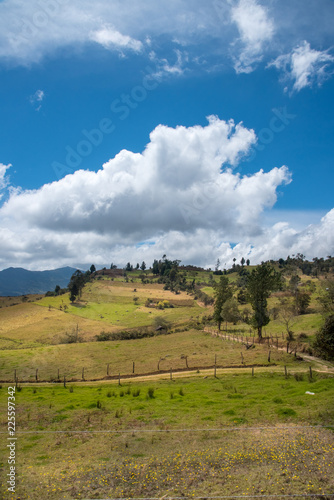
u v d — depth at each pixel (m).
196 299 144.62
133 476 13.65
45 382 42.94
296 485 11.84
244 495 11.40
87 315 113.62
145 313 116.88
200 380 37.31
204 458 14.80
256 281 63.53
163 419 22.28
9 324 104.31
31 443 18.84
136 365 50.44
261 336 63.56
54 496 12.28
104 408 26.44
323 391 25.42
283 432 17.22
